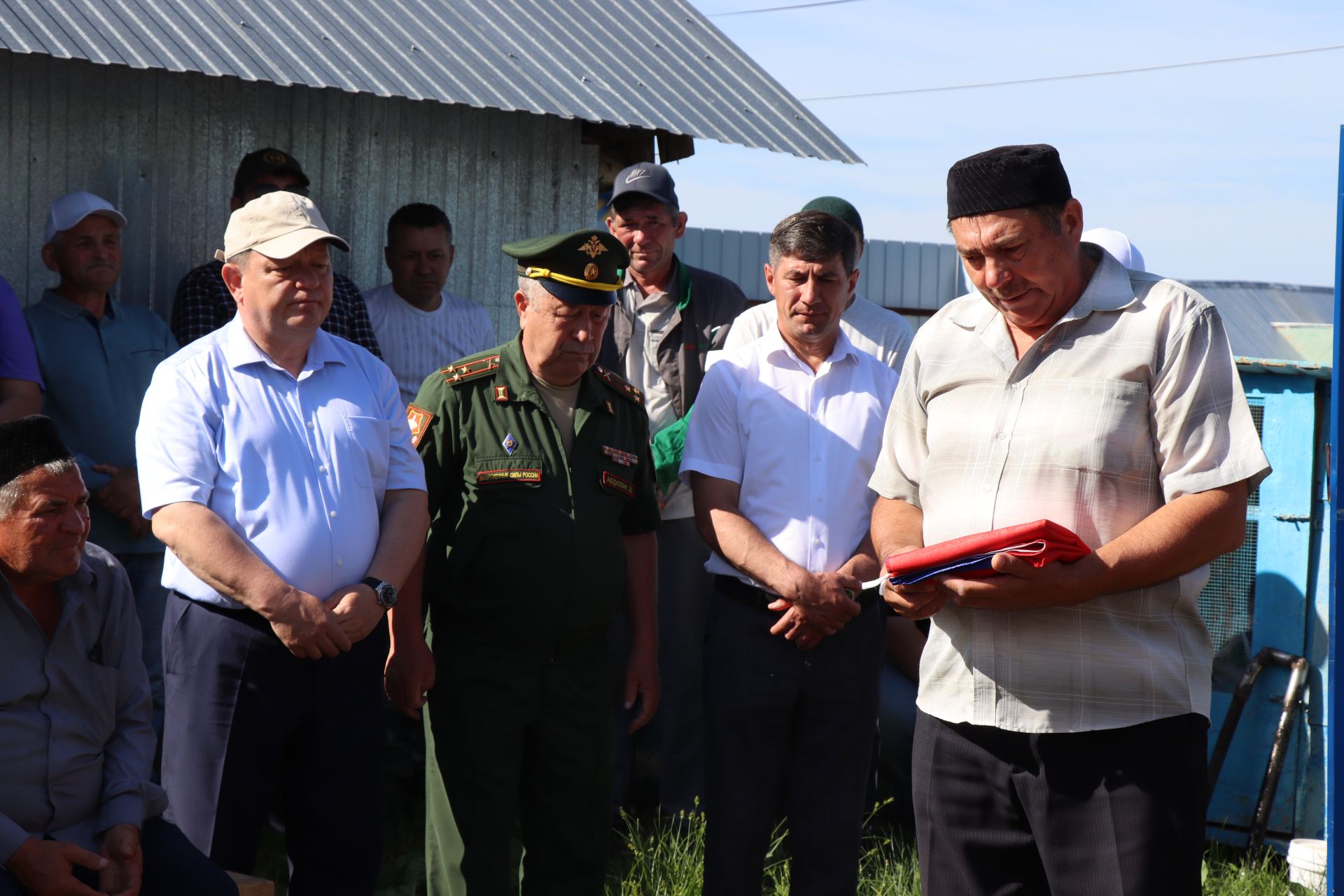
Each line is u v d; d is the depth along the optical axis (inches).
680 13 247.9
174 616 120.6
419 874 159.8
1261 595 184.2
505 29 220.4
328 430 121.8
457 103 189.8
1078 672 97.5
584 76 213.0
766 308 177.8
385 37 203.0
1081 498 97.9
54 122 185.8
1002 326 103.5
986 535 93.1
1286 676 180.4
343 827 121.2
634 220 181.6
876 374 143.5
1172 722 97.2
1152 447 98.5
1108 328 99.1
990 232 95.0
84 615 111.4
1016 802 103.1
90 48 166.6
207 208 198.8
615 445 133.3
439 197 217.5
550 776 128.4
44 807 107.3
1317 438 181.5
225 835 117.8
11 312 159.6
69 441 166.1
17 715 106.8
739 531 135.2
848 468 138.3
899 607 102.8
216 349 122.3
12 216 183.2
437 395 130.3
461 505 127.6
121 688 114.0
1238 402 96.2
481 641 126.0
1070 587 93.0
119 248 170.7
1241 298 565.0
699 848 163.5
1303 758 178.1
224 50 179.8
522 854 143.1
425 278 198.7
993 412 102.3
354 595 117.3
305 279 121.0
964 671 103.1
